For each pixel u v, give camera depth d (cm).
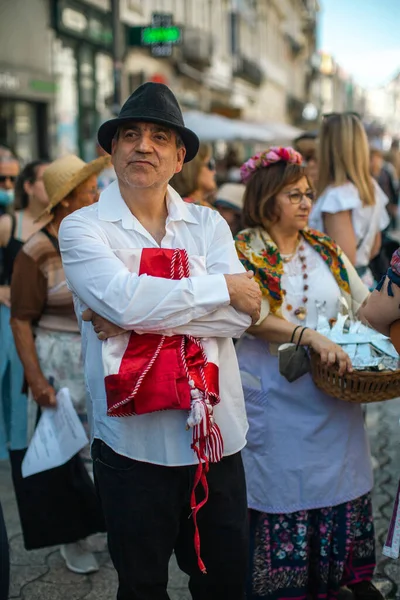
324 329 264
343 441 269
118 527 206
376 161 669
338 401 268
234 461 216
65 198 286
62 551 314
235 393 215
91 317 202
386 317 208
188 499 208
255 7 3039
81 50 1294
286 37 3975
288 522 267
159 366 196
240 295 201
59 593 295
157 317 193
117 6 789
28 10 1123
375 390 243
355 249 339
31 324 297
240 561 217
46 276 290
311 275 274
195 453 203
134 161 204
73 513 296
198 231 217
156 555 208
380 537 333
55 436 286
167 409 198
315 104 4794
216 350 207
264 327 261
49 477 292
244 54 2748
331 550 272
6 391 321
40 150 1208
